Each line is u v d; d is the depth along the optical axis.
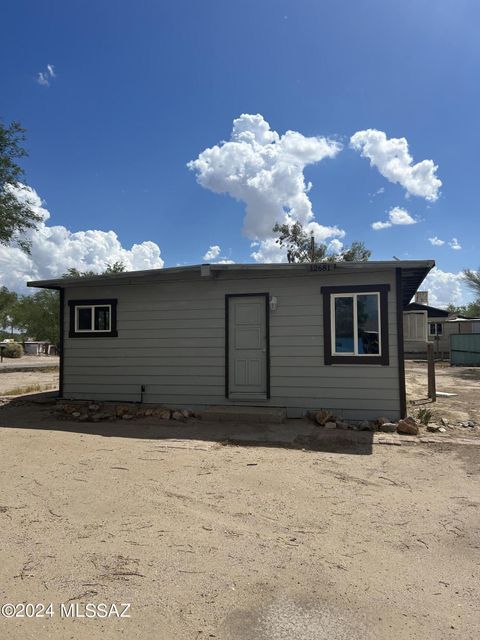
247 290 9.33
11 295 35.81
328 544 3.59
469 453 6.44
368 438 7.25
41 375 19.70
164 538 3.63
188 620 2.61
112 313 10.19
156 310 9.91
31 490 4.69
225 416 8.55
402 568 3.23
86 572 3.10
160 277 9.87
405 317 12.65
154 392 9.86
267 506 4.37
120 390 10.09
